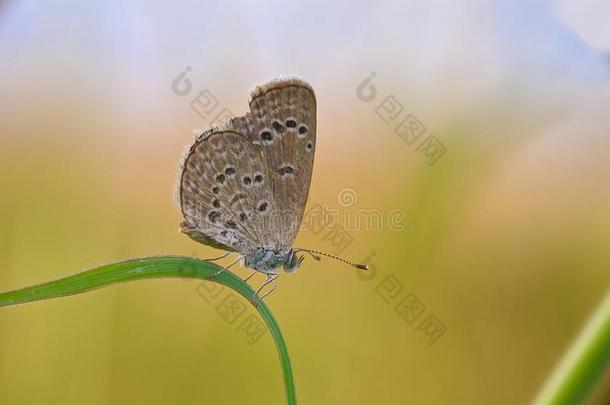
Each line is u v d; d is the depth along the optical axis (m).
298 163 0.15
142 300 0.17
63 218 0.17
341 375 0.17
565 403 0.12
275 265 0.15
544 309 0.17
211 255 0.17
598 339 0.13
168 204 0.17
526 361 0.17
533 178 0.17
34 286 0.13
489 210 0.17
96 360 0.17
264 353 0.17
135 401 0.17
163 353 0.17
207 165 0.15
